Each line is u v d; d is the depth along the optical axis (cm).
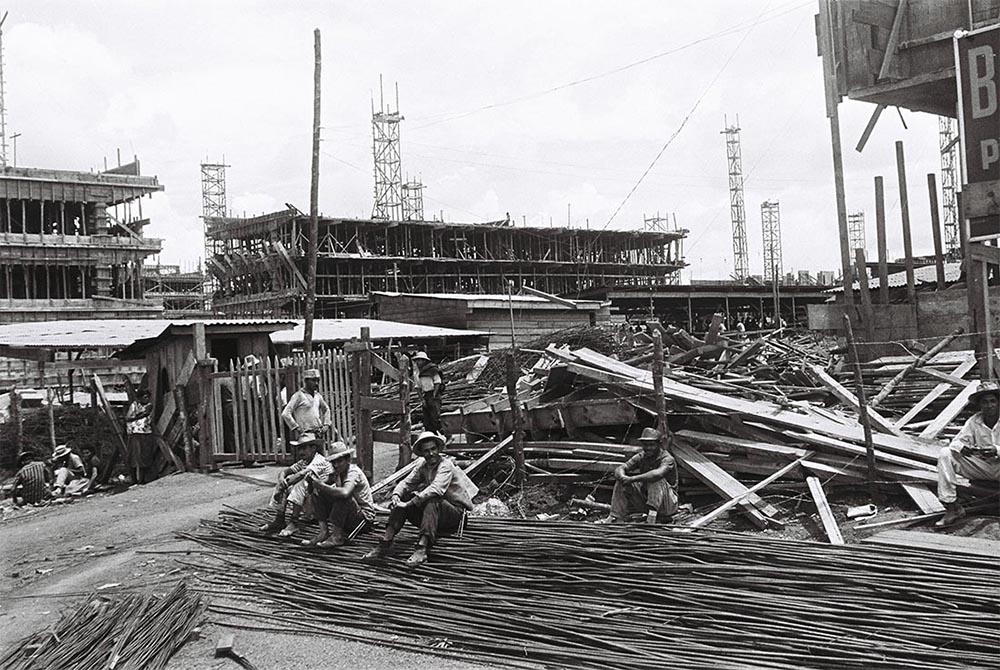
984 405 740
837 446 864
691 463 938
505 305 3466
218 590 760
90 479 1833
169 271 8119
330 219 4778
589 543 730
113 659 605
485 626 607
